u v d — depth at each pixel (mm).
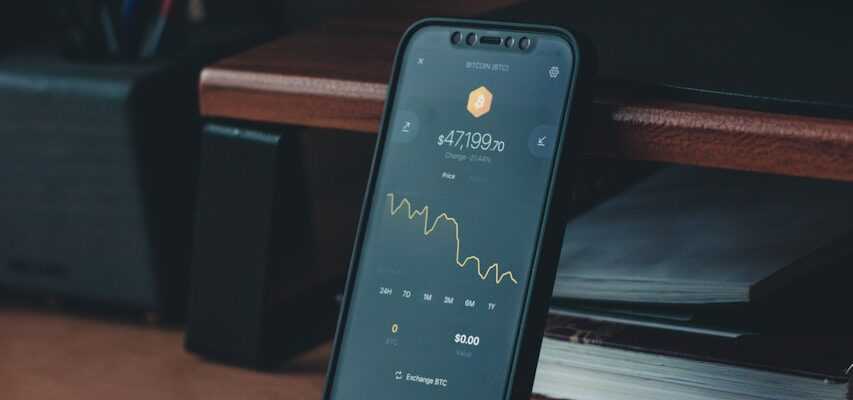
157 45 869
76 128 812
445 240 596
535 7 766
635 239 676
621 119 584
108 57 863
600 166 772
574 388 643
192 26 959
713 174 777
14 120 825
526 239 580
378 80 658
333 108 667
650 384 619
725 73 601
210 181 726
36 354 783
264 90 687
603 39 673
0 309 864
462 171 600
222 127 717
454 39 614
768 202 712
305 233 753
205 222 733
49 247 846
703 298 602
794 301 628
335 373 603
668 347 611
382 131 619
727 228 674
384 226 609
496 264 583
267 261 720
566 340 633
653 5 755
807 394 581
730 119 564
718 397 604
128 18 853
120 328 827
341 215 795
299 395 713
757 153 562
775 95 565
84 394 721
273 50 738
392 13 941
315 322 779
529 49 597
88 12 939
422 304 594
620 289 629
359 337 602
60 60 847
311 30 800
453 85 610
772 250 631
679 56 635
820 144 548
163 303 828
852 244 646
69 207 831
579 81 573
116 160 810
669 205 727
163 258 825
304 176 735
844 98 557
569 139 571
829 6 729
